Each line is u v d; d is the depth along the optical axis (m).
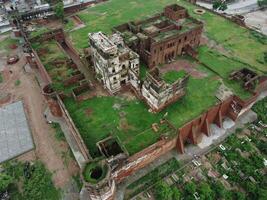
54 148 58.97
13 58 83.62
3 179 50.97
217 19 93.00
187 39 72.88
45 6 100.75
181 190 51.31
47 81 70.50
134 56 60.41
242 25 88.62
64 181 53.00
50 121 64.56
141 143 51.78
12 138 60.91
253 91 61.03
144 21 78.44
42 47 78.38
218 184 51.66
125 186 51.84
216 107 58.72
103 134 53.84
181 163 55.84
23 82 76.25
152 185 51.97
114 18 95.56
